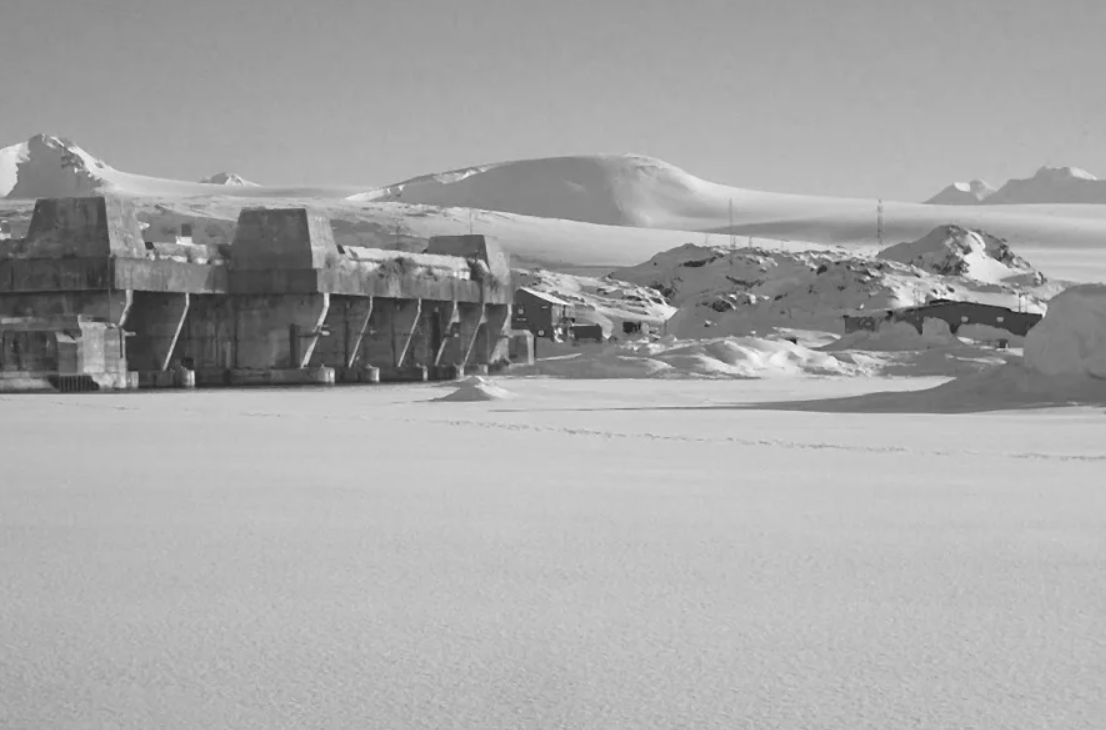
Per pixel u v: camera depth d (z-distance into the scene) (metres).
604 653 10.44
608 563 14.50
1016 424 40.91
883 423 41.91
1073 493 21.28
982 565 14.33
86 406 57.00
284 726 8.56
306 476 24.20
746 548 15.52
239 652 10.48
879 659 10.22
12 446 32.19
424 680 9.66
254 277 94.50
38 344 81.12
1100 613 11.83
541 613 11.91
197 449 31.12
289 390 84.06
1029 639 10.84
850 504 19.80
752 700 9.12
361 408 54.56
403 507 19.45
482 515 18.53
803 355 110.50
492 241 122.38
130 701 9.12
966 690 9.33
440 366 111.31
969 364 107.31
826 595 12.70
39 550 15.39
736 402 58.41
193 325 95.94
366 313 103.50
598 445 32.34
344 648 10.59
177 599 12.53
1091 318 52.16
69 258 83.56
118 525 17.52
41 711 8.89
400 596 12.67
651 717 8.74
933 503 19.94
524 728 8.53
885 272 187.88
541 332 155.38
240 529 17.09
